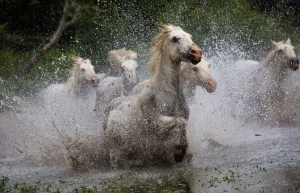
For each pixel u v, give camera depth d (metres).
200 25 23.94
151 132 10.20
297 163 9.40
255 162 9.72
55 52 24.73
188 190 7.97
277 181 8.10
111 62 15.21
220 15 24.44
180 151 9.80
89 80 15.73
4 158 11.88
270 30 25.08
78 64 16.20
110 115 10.91
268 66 15.59
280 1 27.50
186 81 12.01
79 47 24.80
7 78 23.27
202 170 9.40
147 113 10.09
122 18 25.19
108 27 24.80
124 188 8.34
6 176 10.02
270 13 27.44
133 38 24.50
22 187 8.98
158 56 10.12
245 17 24.86
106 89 14.65
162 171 9.70
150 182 8.71
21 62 24.69
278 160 9.76
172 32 9.91
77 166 10.71
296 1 27.67
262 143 11.73
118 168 10.33
